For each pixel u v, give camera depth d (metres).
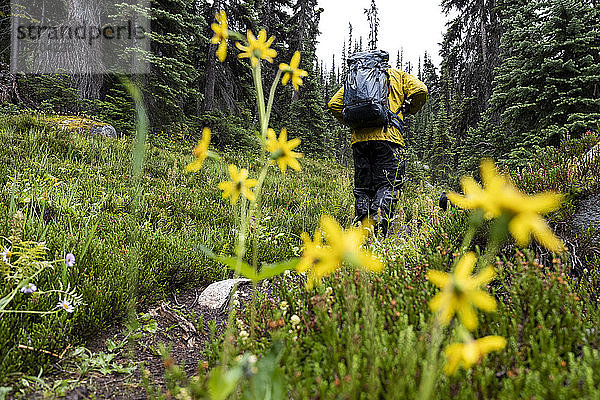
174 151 10.69
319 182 10.46
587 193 2.94
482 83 15.38
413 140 37.62
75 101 10.84
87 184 5.16
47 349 1.75
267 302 1.90
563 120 7.77
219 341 1.70
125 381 1.65
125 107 11.66
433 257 2.03
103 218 3.61
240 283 2.85
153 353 1.97
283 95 24.52
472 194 0.61
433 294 1.65
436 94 35.62
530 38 7.95
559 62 7.35
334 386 1.04
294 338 1.37
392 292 1.66
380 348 1.13
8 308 1.81
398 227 3.40
